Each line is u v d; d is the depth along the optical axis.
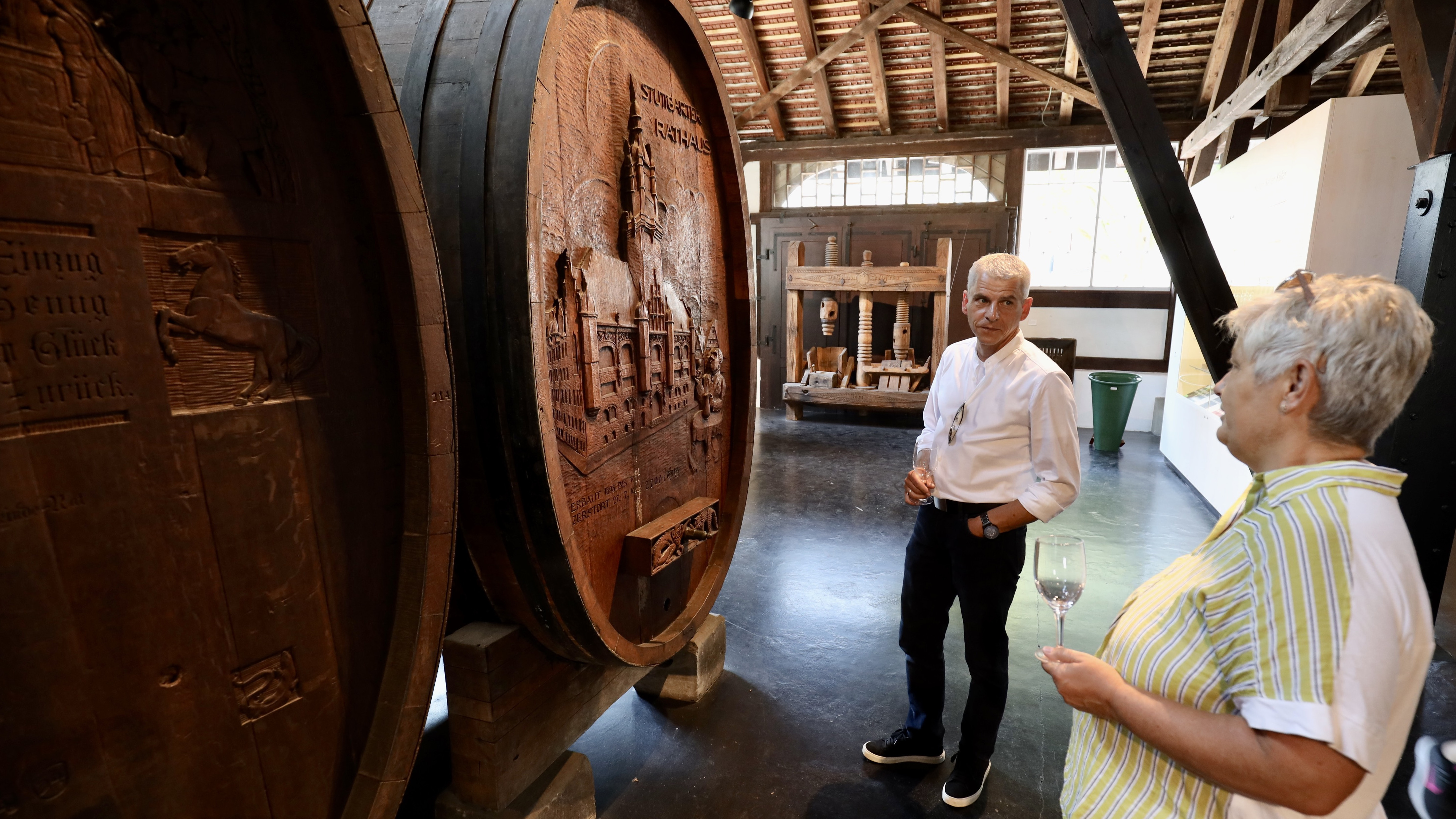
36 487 0.75
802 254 8.10
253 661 0.97
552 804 1.92
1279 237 4.50
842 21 7.07
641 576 2.10
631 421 1.99
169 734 0.88
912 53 7.30
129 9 0.80
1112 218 8.06
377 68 0.99
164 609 0.87
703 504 2.30
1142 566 4.11
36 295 0.74
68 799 0.79
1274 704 0.78
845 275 7.84
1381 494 0.80
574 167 1.69
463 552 1.72
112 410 0.81
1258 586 0.83
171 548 0.87
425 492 1.11
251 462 0.95
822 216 8.77
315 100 0.98
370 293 1.07
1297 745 0.76
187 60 0.85
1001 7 6.38
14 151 0.71
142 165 0.82
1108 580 3.91
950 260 7.50
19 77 0.71
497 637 1.78
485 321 1.48
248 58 0.91
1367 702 0.74
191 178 0.86
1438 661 2.96
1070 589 1.51
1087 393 8.18
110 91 0.79
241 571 0.95
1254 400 0.92
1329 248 4.01
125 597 0.83
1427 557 2.92
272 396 0.97
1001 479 1.98
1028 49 6.92
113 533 0.81
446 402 1.12
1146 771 1.00
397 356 1.10
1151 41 6.34
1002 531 1.94
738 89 8.03
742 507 2.68
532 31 1.49
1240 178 5.25
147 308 0.83
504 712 1.80
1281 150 4.53
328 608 1.06
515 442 1.52
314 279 1.00
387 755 1.12
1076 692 1.00
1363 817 0.85
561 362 1.65
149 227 0.83
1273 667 0.79
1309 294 0.87
